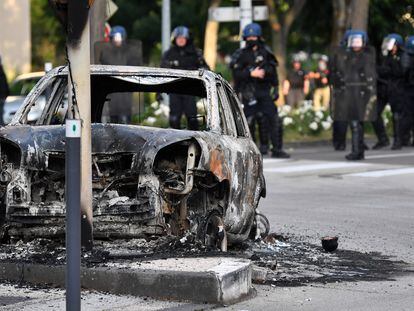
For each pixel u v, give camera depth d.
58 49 83.25
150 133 15.26
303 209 23.61
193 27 73.19
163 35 51.69
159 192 14.96
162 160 15.34
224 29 72.44
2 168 15.26
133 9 74.19
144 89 18.47
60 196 15.26
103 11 29.88
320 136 46.69
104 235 15.14
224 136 16.31
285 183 28.66
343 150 41.28
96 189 15.26
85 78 14.55
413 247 18.62
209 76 17.33
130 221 15.04
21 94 49.25
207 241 15.66
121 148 15.09
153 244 15.28
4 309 12.71
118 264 13.91
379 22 55.75
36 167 15.05
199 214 15.55
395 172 31.39
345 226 21.09
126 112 27.66
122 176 15.14
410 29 56.84
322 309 13.08
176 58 33.12
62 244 15.55
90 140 14.64
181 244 15.23
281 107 47.47
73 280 11.04
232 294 13.36
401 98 41.09
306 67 71.69
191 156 15.09
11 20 66.69
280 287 14.45
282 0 61.00
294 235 19.81
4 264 14.25
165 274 13.34
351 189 27.36
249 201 17.05
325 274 15.59
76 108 14.41
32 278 14.11
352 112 35.50
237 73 35.44
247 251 17.50
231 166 15.88
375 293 14.15
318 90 59.50
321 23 62.19
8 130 15.59
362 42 35.53
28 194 15.08
